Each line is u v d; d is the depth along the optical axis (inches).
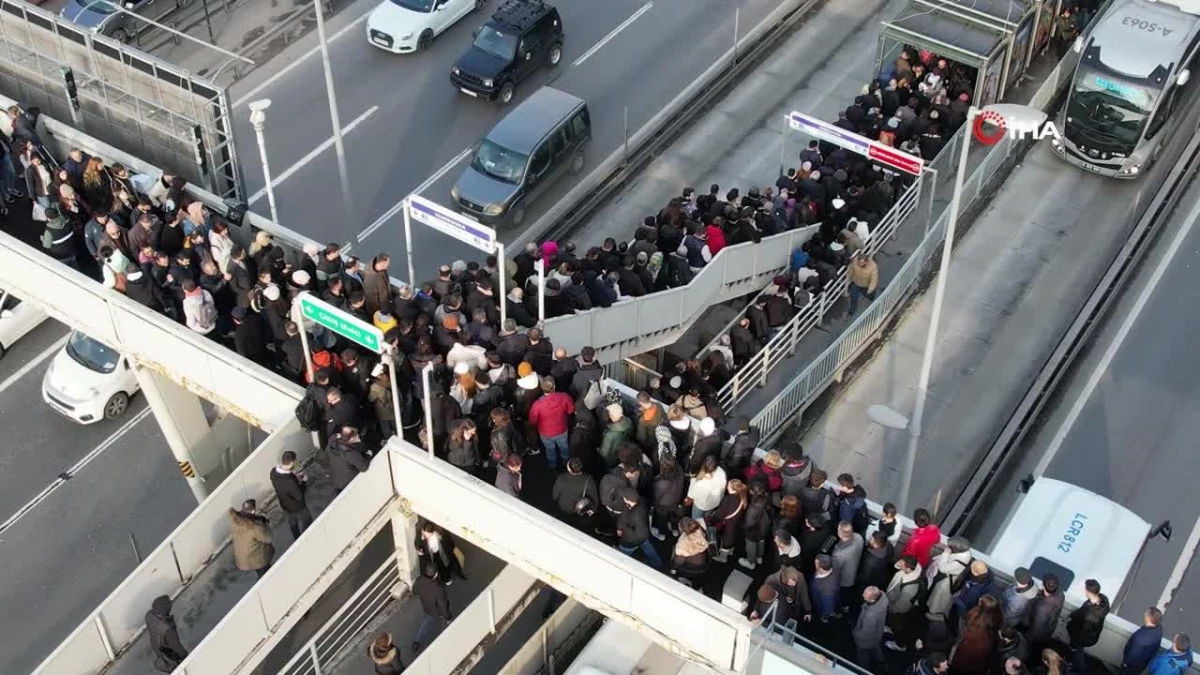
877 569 654.5
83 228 883.4
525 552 724.0
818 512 668.7
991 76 1227.2
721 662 676.1
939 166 1169.4
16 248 870.4
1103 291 1136.2
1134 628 641.0
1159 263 1176.8
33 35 983.0
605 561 682.8
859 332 1038.4
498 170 1175.6
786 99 1354.6
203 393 836.0
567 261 931.3
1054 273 1167.0
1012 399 1055.6
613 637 802.8
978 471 992.2
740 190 1250.0
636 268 956.0
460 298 800.9
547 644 849.5
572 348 893.2
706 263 986.1
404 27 1364.4
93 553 975.6
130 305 821.9
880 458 1010.1
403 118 1309.1
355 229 1170.6
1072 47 1316.4
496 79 1299.2
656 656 793.6
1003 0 1275.8
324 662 766.5
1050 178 1267.2
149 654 714.8
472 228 800.9
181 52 1373.0
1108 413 1048.8
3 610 938.1
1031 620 639.1
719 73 1376.7
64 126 984.3
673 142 1302.9
